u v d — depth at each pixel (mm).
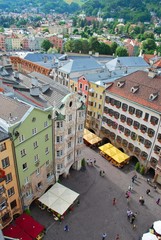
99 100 72625
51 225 47594
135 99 62031
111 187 58562
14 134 38750
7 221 42250
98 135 77438
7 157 39094
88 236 46156
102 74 82438
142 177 62719
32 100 49844
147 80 65250
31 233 41719
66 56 113375
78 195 50781
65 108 49094
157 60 128875
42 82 61656
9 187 41594
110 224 48969
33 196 48781
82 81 76688
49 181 53281
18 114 41594
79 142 59000
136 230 48094
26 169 44500
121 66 110812
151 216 51438
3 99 45594
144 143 61969
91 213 51094
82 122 56406
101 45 183125
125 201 54781
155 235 45375
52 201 48688
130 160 69000
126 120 65625
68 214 50344
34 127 43188
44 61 110562
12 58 119625
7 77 64375
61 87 59438
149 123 59219
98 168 64938
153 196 56750
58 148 52125
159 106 57250
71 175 61312
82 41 182500
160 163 57750
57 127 49969
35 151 45594
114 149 68688
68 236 45781
